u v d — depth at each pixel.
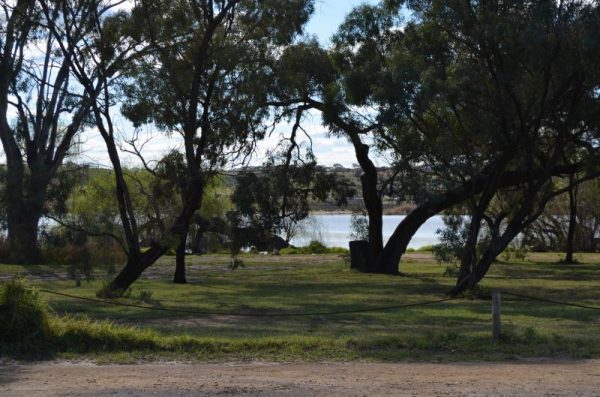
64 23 22.70
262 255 53.19
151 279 33.00
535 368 10.74
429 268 40.38
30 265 36.22
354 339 13.00
